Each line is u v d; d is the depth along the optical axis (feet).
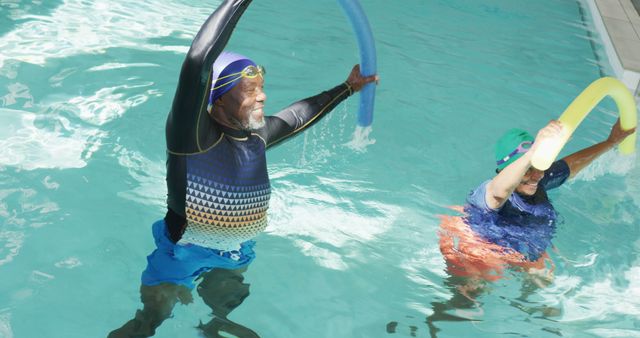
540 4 27.20
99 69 14.99
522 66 19.22
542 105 16.42
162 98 13.94
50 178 10.89
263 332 8.23
